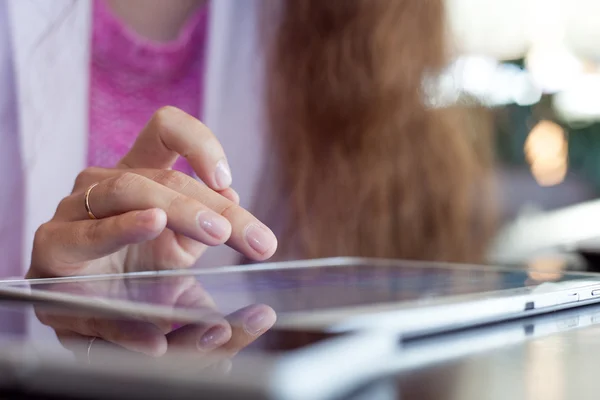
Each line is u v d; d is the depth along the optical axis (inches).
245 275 16.9
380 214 39.3
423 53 41.3
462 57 45.1
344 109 38.5
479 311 13.3
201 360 8.5
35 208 30.2
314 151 38.0
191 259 20.6
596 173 52.9
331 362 8.2
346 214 38.6
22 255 30.0
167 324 12.0
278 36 37.0
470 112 44.8
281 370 7.6
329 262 19.9
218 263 34.0
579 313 14.4
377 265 19.2
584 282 15.3
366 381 9.5
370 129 39.0
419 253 40.6
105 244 17.5
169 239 20.2
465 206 42.5
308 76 37.7
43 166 30.2
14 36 29.0
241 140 36.0
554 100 53.4
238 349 9.6
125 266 20.0
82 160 31.1
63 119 30.5
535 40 53.1
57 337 11.0
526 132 51.4
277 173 37.3
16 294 14.2
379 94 39.2
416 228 40.4
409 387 10.2
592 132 53.4
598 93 53.9
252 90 36.2
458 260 41.6
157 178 18.0
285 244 37.3
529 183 51.1
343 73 38.5
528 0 52.1
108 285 15.1
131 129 32.3
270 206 37.2
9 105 29.2
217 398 7.5
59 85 30.3
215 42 34.5
